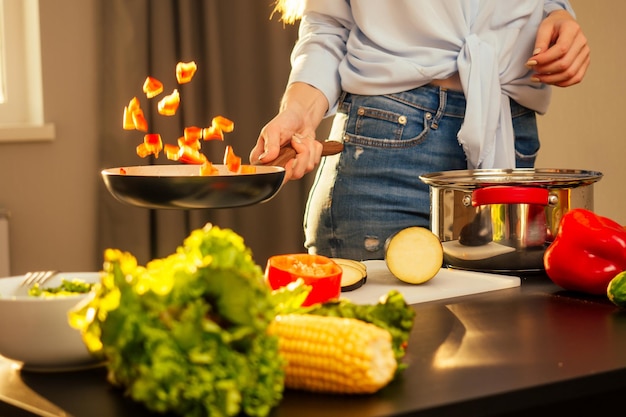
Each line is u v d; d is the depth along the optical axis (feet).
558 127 10.92
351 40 6.57
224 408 2.70
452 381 3.19
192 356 2.70
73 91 9.72
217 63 10.07
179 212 10.01
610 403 3.62
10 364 3.55
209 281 2.80
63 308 3.36
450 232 5.24
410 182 6.41
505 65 6.44
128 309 2.77
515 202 5.06
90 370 3.46
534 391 3.13
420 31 6.36
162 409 2.75
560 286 4.77
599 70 10.55
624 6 10.32
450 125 6.40
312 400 3.02
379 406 2.96
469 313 4.24
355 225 6.55
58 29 9.61
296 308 3.34
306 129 6.14
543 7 6.66
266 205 10.83
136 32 9.61
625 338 3.73
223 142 10.38
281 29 10.53
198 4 10.05
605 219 4.73
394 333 3.21
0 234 9.34
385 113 6.39
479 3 6.35
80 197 9.83
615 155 10.52
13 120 9.87
